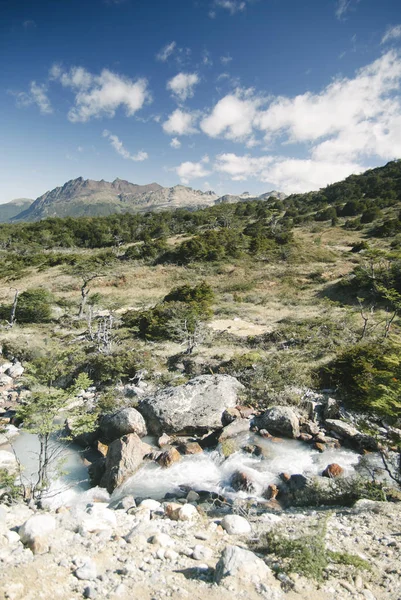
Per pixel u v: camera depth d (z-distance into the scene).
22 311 25.09
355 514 5.62
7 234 74.00
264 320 22.53
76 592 3.16
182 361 14.93
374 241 47.22
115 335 18.64
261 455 8.91
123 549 4.05
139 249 49.16
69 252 61.44
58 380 13.46
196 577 3.53
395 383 7.91
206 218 78.69
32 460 8.93
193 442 9.77
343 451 9.06
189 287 27.62
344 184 97.75
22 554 3.67
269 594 3.18
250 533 4.89
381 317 21.02
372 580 3.58
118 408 10.95
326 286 30.75
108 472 8.14
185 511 5.44
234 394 11.27
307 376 12.34
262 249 43.34
